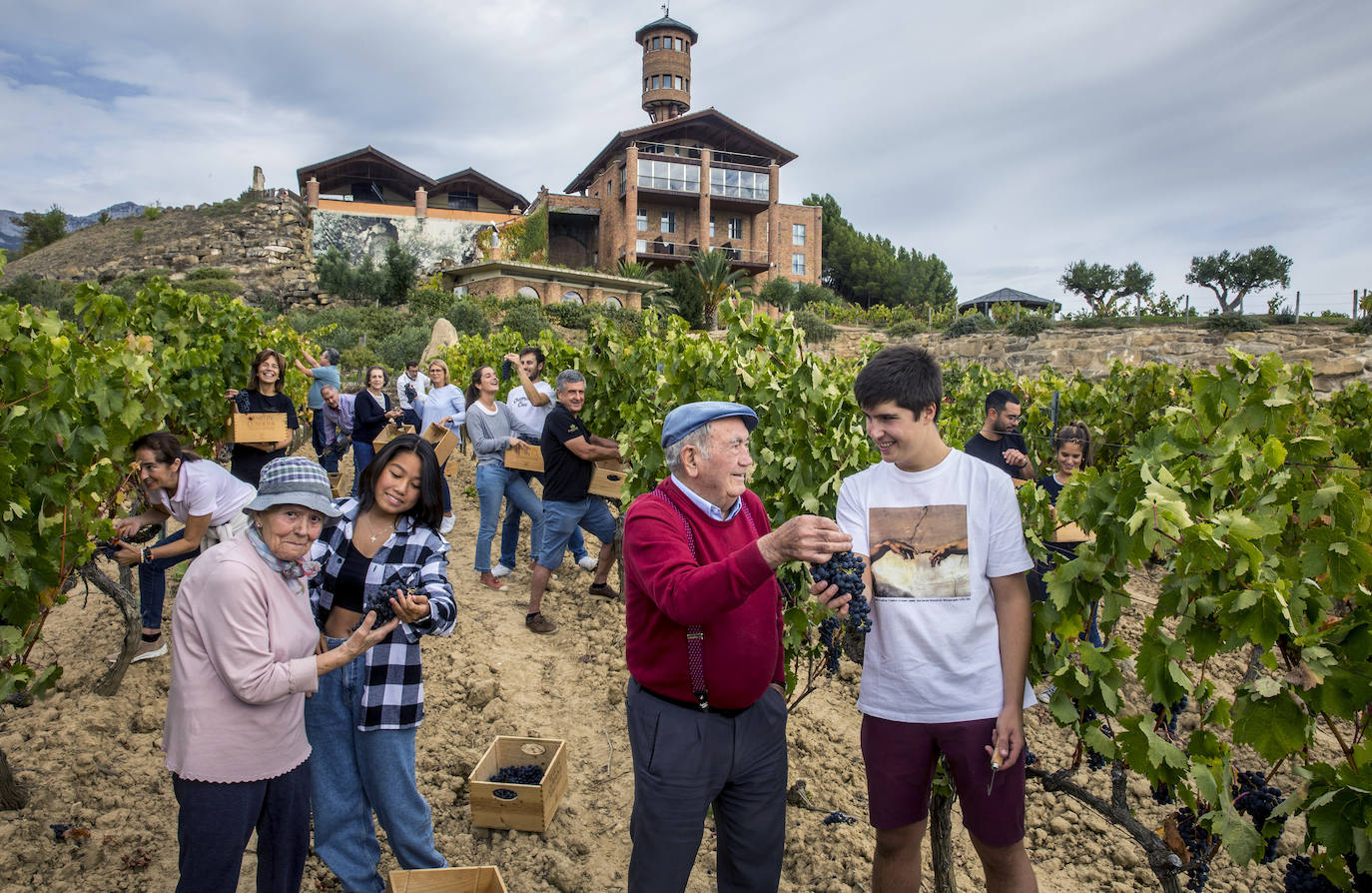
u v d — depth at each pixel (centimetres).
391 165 4525
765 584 233
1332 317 2498
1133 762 240
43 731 380
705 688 221
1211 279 4219
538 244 4438
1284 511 240
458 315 3072
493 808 331
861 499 243
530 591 579
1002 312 3497
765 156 4909
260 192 4659
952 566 227
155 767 367
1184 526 214
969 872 328
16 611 308
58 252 4475
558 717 433
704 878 315
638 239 4600
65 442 362
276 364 625
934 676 226
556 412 524
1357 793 202
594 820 347
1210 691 246
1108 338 2444
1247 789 255
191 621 222
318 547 269
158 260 4134
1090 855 337
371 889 278
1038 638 254
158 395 493
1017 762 222
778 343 475
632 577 230
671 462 234
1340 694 217
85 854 304
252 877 301
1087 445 445
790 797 363
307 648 242
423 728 413
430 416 796
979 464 233
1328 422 325
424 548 272
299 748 244
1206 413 293
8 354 323
